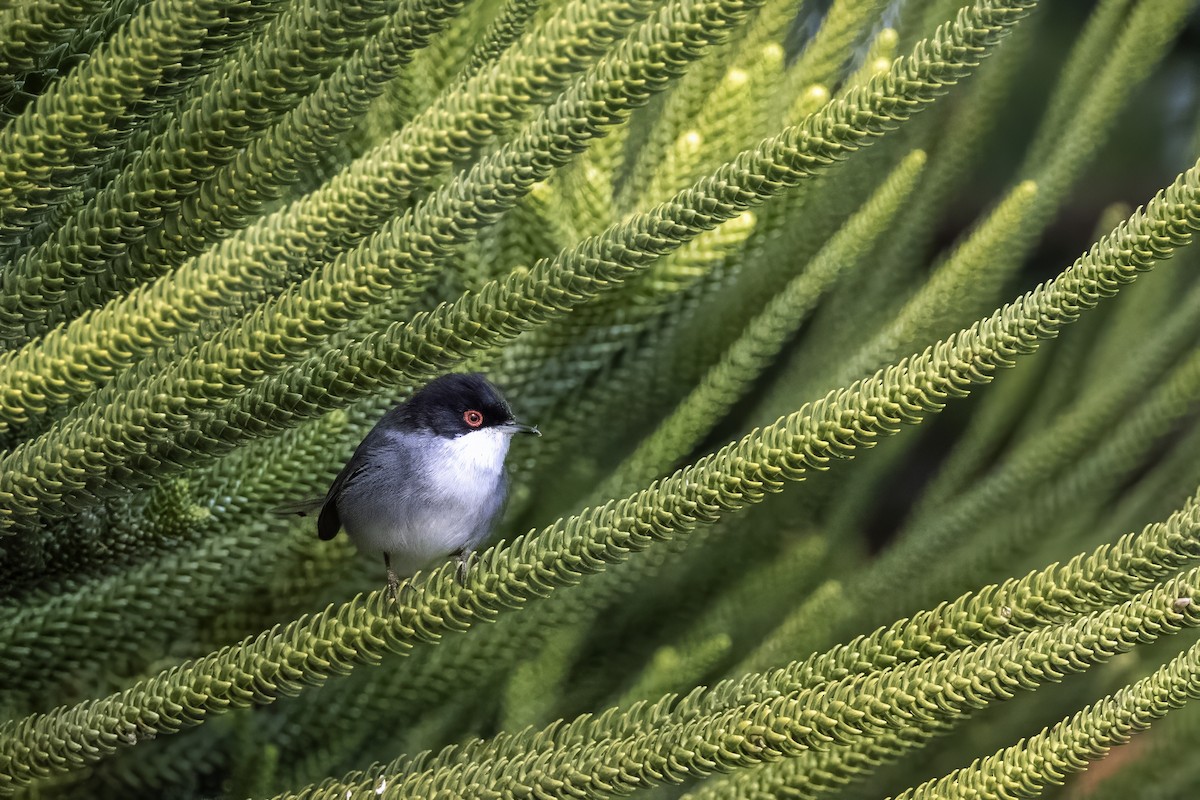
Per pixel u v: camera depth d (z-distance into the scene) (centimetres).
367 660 629
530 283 629
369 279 626
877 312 656
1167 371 659
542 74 624
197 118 626
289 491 641
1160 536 625
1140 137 683
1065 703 650
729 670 649
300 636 628
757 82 644
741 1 624
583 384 650
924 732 629
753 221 646
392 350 630
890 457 655
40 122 624
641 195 647
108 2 626
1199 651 624
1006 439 664
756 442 628
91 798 641
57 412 632
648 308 647
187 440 629
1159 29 652
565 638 646
